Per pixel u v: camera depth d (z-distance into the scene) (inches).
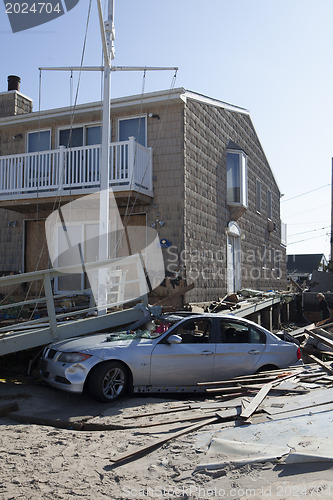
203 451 162.7
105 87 398.9
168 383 275.3
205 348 285.4
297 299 832.9
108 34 403.9
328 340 387.9
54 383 261.6
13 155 506.6
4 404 251.4
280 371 291.9
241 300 592.1
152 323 318.0
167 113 519.5
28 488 143.6
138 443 180.2
